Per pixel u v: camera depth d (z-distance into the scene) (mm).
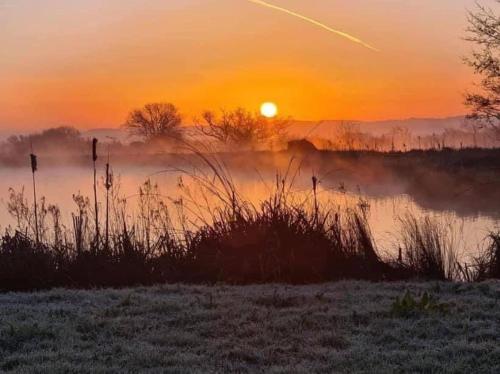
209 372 4918
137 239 9508
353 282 8297
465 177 28859
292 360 5223
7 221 12406
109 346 5594
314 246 9008
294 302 7043
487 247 10758
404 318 6301
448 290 7750
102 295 7617
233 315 6473
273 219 9289
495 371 4875
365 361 5129
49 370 4949
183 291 7816
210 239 9281
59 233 9703
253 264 8859
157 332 5977
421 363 5027
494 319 6285
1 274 8695
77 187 24172
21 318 6531
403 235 10320
